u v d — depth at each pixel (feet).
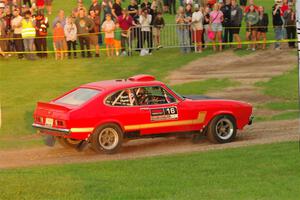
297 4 103.86
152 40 216.33
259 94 167.84
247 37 218.18
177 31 216.74
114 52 215.72
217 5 216.54
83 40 211.61
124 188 83.46
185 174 91.09
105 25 214.07
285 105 153.79
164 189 82.69
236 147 111.45
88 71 197.77
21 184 84.84
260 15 216.13
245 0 277.64
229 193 80.07
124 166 97.35
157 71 196.65
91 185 84.79
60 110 110.11
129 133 112.78
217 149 110.83
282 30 216.54
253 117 131.75
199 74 192.75
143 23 214.69
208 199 77.56
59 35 210.38
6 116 147.13
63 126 108.88
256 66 199.52
